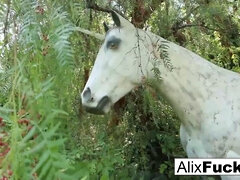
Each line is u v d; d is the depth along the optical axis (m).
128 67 1.53
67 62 1.15
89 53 1.82
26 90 0.83
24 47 1.21
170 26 2.08
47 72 1.21
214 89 1.56
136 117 2.17
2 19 1.33
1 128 0.84
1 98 1.19
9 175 0.70
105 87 1.51
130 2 1.90
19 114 0.82
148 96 1.70
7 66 1.39
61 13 1.27
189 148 1.61
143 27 2.00
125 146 2.20
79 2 1.65
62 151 0.83
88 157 1.79
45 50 1.21
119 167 2.13
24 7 1.25
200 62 1.60
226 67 2.50
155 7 2.00
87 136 1.85
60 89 1.22
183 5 2.05
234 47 2.37
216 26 2.14
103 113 1.52
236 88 1.57
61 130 0.99
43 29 1.26
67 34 1.16
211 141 1.52
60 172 0.70
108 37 1.55
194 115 1.56
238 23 2.27
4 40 1.38
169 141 2.17
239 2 2.16
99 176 1.72
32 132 0.74
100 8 1.82
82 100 1.52
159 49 1.55
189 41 2.20
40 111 0.83
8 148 0.75
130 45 1.54
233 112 1.50
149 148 2.30
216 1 1.96
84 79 1.77
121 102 2.09
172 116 2.15
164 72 1.56
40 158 0.71
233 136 1.48
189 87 1.56
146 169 2.23
